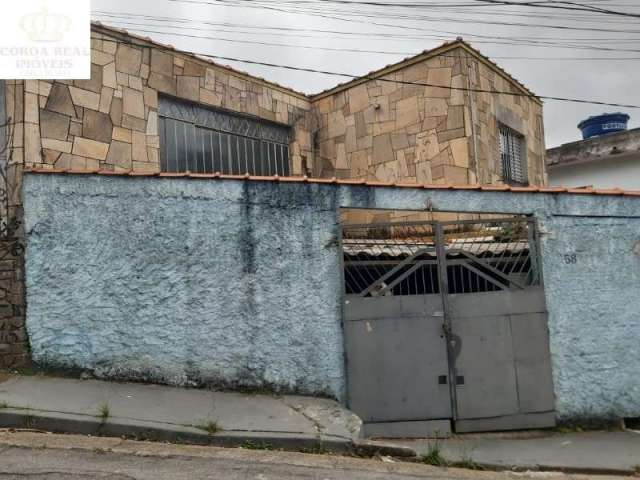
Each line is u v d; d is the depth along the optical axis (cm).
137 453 501
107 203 674
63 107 773
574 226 716
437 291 691
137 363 662
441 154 1046
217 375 666
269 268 680
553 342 693
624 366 704
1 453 480
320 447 545
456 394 669
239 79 1080
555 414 682
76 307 663
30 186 671
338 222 688
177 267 675
